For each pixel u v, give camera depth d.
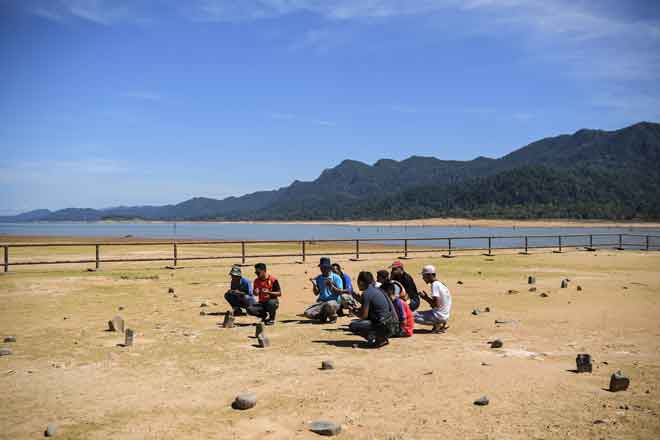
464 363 8.03
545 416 5.69
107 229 172.62
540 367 7.75
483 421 5.56
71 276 20.64
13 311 12.89
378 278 10.91
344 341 9.77
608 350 8.88
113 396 6.50
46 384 6.97
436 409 5.95
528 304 14.06
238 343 9.51
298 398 6.40
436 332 10.58
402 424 5.51
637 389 6.63
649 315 12.33
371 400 6.29
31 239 68.12
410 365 7.94
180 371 7.62
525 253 33.69
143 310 13.20
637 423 5.44
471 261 28.39
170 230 157.00
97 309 13.27
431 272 10.66
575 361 8.12
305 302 14.91
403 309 10.10
